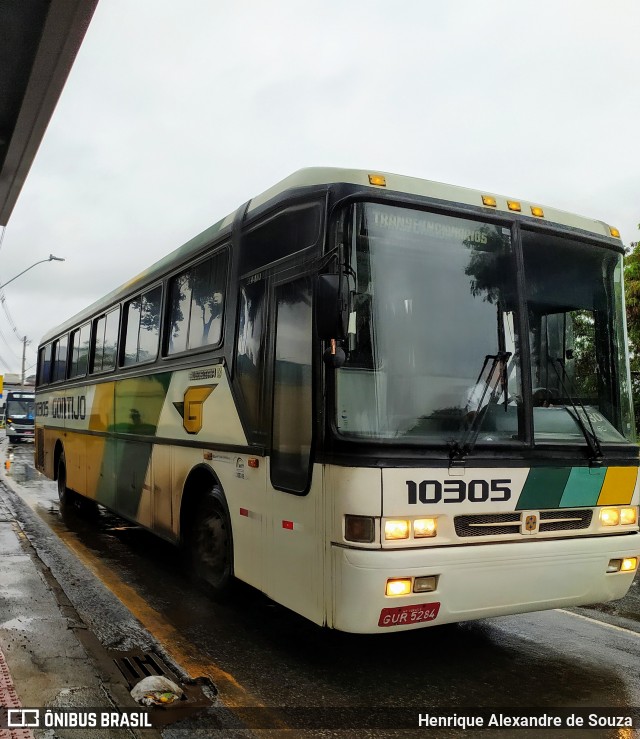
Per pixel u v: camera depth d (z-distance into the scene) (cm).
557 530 455
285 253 487
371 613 390
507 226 476
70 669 416
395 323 427
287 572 457
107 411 930
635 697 421
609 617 591
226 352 571
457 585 410
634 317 1508
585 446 466
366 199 430
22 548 791
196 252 660
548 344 479
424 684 439
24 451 3053
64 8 488
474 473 423
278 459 474
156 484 727
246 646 506
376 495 394
